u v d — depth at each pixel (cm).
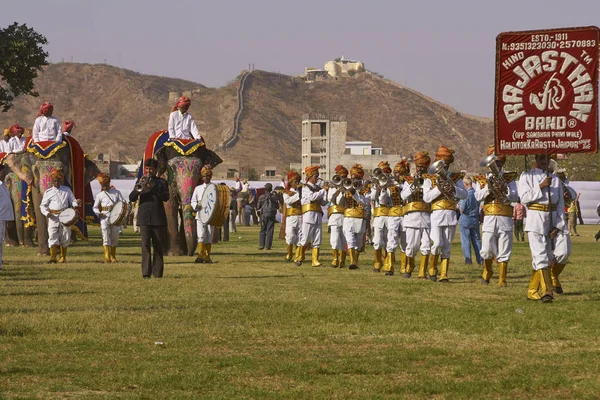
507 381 1059
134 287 2012
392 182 2483
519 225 4512
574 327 1441
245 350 1257
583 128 1808
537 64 1825
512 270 2592
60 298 1792
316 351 1250
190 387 1040
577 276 2344
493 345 1290
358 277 2342
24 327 1405
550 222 1798
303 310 1617
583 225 7419
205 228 2852
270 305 1689
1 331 1372
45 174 3322
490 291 1981
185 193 3142
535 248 1784
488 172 2097
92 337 1335
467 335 1371
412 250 2330
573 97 1812
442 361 1181
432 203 2234
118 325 1437
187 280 2195
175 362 1170
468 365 1152
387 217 2536
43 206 2822
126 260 2966
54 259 2833
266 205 3672
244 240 4553
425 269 2300
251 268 2645
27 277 2273
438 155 2227
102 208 2891
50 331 1380
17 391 1011
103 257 3123
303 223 2752
